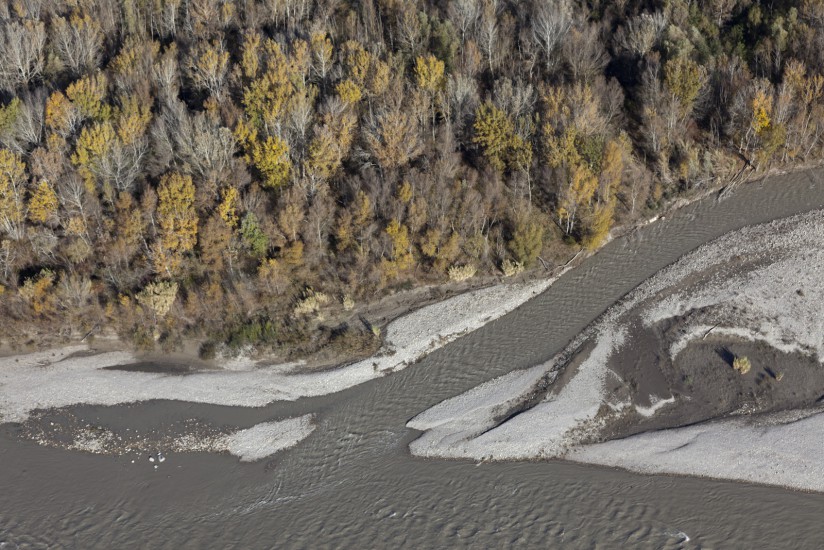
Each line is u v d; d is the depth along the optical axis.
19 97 81.50
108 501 56.44
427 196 74.00
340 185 77.00
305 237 72.50
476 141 79.00
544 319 69.81
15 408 63.84
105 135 72.56
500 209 77.06
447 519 53.94
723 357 63.12
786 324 64.88
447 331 69.19
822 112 81.94
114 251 70.56
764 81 82.12
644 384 61.88
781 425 57.38
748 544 50.66
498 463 57.38
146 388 65.25
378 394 64.06
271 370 66.69
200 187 72.81
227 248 71.56
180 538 53.66
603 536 51.97
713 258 73.31
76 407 63.81
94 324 69.81
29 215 72.00
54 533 54.28
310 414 62.56
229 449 59.97
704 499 53.50
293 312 70.62
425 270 74.19
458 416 61.50
